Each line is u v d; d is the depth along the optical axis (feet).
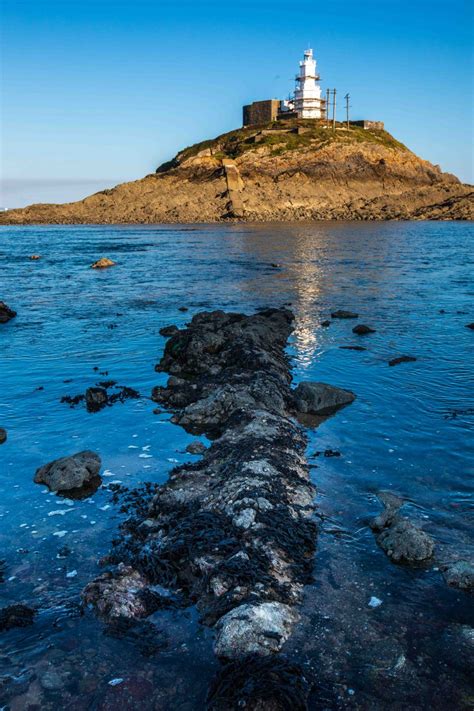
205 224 358.02
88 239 250.57
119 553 24.86
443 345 61.72
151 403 44.65
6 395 46.32
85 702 17.76
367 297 94.07
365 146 449.48
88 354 59.52
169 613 21.52
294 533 25.67
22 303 92.58
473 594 22.30
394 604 21.79
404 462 33.65
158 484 31.35
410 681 18.35
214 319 68.23
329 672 18.70
